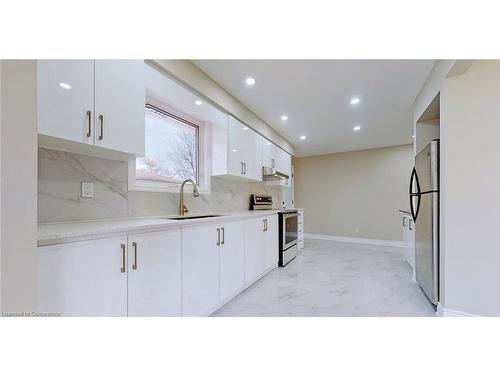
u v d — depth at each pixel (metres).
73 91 1.26
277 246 3.75
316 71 2.40
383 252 4.90
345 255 4.61
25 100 0.67
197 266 1.90
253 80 2.61
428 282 2.33
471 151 1.94
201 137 2.95
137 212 2.01
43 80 1.13
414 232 3.07
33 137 0.68
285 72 2.43
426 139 2.96
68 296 1.05
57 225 1.36
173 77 2.15
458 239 1.96
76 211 1.57
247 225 2.78
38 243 0.97
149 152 2.28
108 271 1.22
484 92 1.92
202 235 1.96
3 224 0.62
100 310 1.17
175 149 2.60
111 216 1.79
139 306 1.38
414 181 3.15
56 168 1.47
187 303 1.77
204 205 2.93
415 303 2.39
